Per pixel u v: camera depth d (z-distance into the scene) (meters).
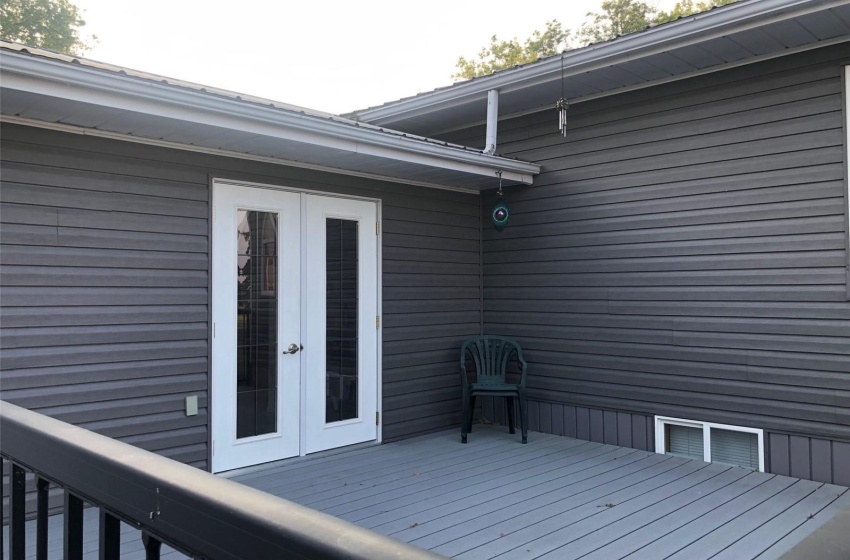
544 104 5.75
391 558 0.57
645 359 5.12
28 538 3.12
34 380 3.55
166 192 4.07
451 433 5.76
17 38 16.33
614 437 5.31
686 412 4.89
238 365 4.43
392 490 4.12
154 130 3.76
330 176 4.97
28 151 3.54
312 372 4.87
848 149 4.16
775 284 4.46
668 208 5.00
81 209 3.72
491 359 5.93
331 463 4.73
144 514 0.84
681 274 4.92
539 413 5.81
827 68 4.26
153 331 4.01
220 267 4.34
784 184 4.43
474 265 6.18
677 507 3.80
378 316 5.33
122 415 3.87
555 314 5.69
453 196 5.98
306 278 4.83
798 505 3.82
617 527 3.49
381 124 6.53
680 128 4.94
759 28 4.11
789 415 4.40
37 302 3.56
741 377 4.62
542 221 5.79
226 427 4.36
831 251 4.23
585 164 5.50
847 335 4.16
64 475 1.01
